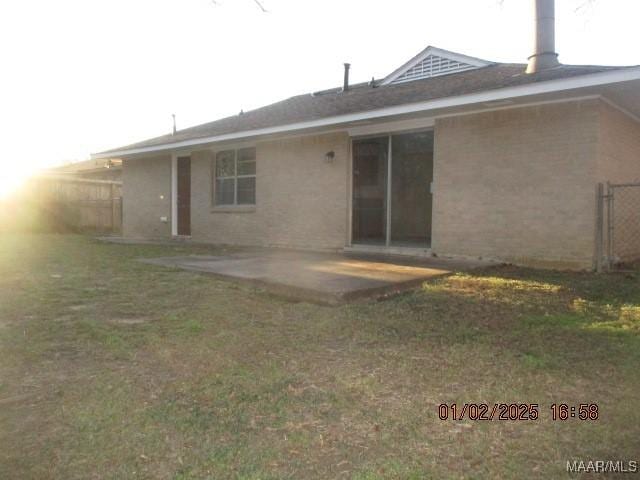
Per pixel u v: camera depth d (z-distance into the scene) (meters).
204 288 5.98
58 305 5.05
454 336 4.07
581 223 7.38
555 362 3.43
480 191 8.38
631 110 8.15
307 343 3.90
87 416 2.64
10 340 3.88
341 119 9.38
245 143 12.34
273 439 2.43
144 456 2.27
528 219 7.88
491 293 5.73
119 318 4.59
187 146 13.03
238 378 3.18
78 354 3.61
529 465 2.20
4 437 2.44
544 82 6.95
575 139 7.42
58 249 10.70
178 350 3.71
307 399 2.87
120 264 8.02
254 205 12.23
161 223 14.95
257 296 5.62
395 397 2.91
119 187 21.02
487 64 11.18
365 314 4.79
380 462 2.23
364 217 10.15
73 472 2.14
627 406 2.77
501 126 8.13
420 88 10.24
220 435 2.46
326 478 2.11
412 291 5.92
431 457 2.27
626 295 5.60
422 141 9.30
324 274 6.60
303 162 11.12
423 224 9.30
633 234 8.78
